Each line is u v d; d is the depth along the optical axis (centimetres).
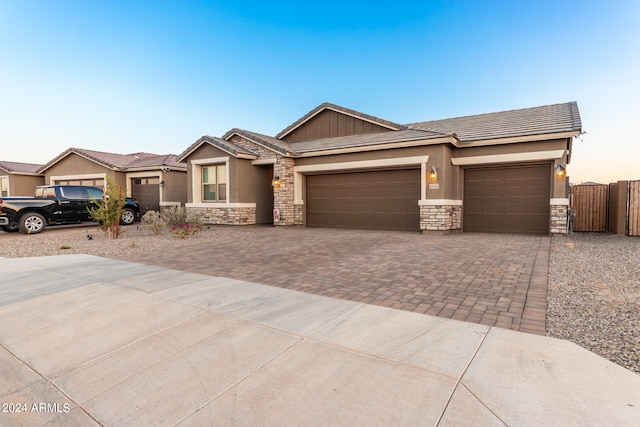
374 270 620
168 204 1881
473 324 362
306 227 1495
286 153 1430
